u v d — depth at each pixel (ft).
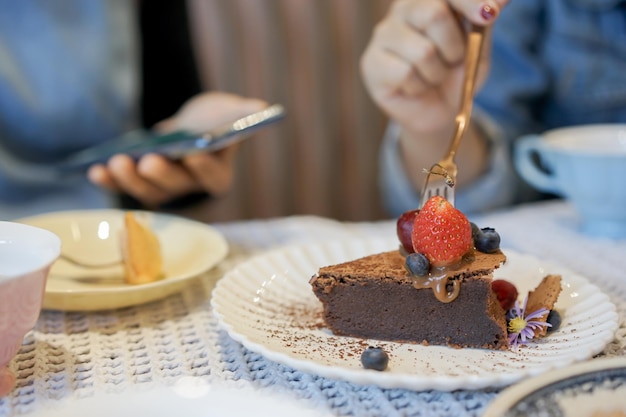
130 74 3.46
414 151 2.87
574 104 3.22
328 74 4.05
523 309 1.63
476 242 1.70
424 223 1.63
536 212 2.57
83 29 3.36
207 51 3.91
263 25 3.91
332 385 1.45
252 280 1.82
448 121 2.55
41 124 3.30
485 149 3.04
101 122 3.42
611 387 1.25
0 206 3.17
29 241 1.47
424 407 1.38
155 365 1.53
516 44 3.17
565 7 3.11
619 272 1.98
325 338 1.65
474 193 2.92
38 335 1.66
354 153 4.20
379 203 4.33
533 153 3.10
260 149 4.10
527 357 1.53
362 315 1.66
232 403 1.33
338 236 2.30
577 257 2.10
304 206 4.24
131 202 3.10
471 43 2.02
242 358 1.55
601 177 2.16
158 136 2.66
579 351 1.46
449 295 1.59
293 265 1.91
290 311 1.75
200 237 2.08
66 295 1.69
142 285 1.74
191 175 2.82
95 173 2.60
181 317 1.75
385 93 2.47
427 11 2.22
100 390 1.44
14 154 3.28
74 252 2.02
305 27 3.97
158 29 3.50
